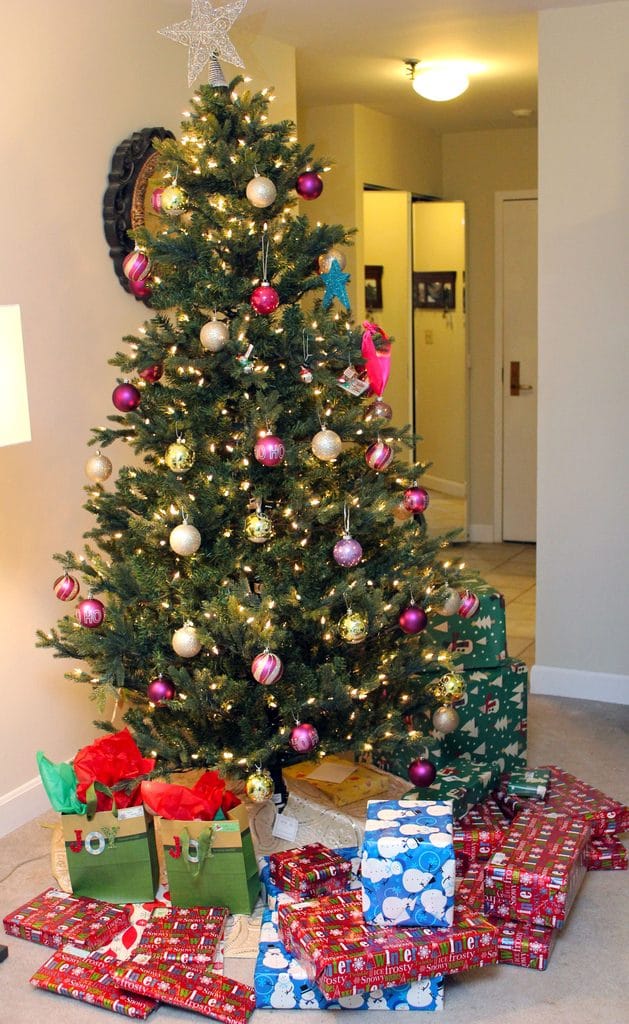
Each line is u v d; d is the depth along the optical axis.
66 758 3.45
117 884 2.71
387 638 2.90
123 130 3.58
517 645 4.88
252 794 2.61
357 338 2.71
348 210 5.96
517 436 7.06
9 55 3.10
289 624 2.76
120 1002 2.34
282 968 2.36
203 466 2.71
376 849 2.32
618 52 3.92
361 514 2.68
